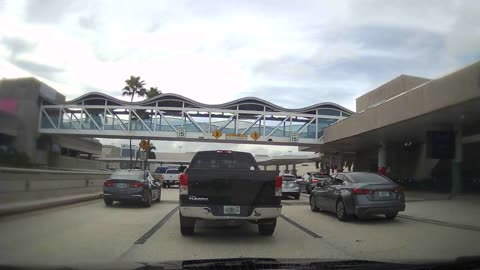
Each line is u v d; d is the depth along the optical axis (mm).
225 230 12398
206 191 10391
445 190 35500
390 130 32469
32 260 7730
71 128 50219
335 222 14664
